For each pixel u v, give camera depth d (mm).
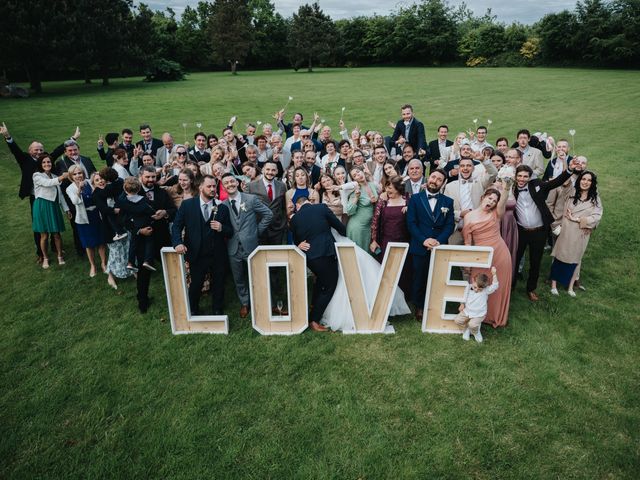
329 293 5723
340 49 64875
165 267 5477
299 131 9820
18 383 4762
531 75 39188
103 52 34219
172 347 5387
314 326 5801
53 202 7391
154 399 4535
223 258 5875
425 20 62250
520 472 3723
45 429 4168
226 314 6180
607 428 4148
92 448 3975
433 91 29719
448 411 4352
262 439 4051
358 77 41875
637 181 11867
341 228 6008
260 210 5977
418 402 4477
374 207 6477
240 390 4648
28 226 9391
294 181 6668
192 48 65062
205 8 72188
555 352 5242
